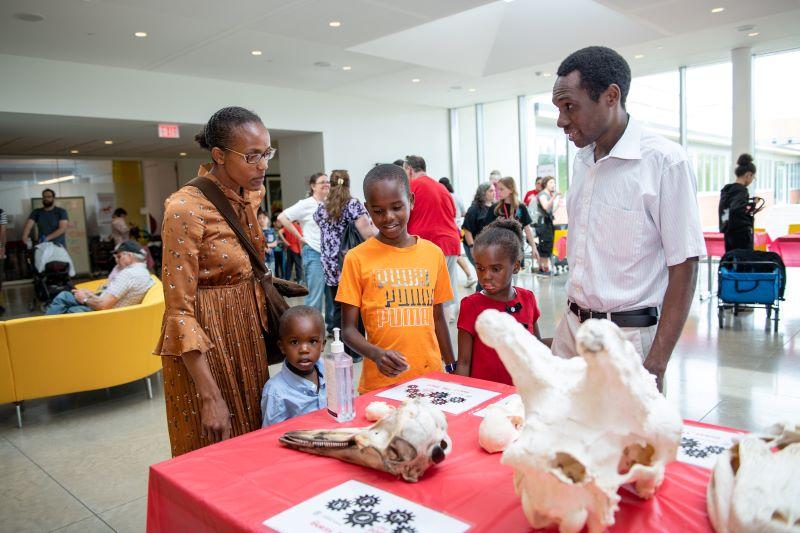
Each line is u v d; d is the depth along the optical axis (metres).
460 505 0.93
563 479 0.72
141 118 7.61
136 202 14.61
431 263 1.91
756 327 4.86
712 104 8.84
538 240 8.57
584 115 1.43
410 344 1.84
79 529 2.20
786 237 5.55
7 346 3.27
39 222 8.59
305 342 1.72
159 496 1.12
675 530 0.83
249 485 1.03
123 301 3.99
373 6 5.41
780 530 0.71
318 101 9.88
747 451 0.86
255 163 1.49
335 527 0.87
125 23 5.54
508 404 1.23
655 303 1.52
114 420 3.43
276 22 5.76
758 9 6.27
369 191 1.80
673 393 3.36
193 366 1.43
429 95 10.66
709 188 8.95
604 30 7.62
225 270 1.57
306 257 5.16
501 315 0.83
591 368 0.73
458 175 12.70
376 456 1.03
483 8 8.23
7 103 6.49
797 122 8.04
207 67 7.55
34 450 3.01
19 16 5.20
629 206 1.49
